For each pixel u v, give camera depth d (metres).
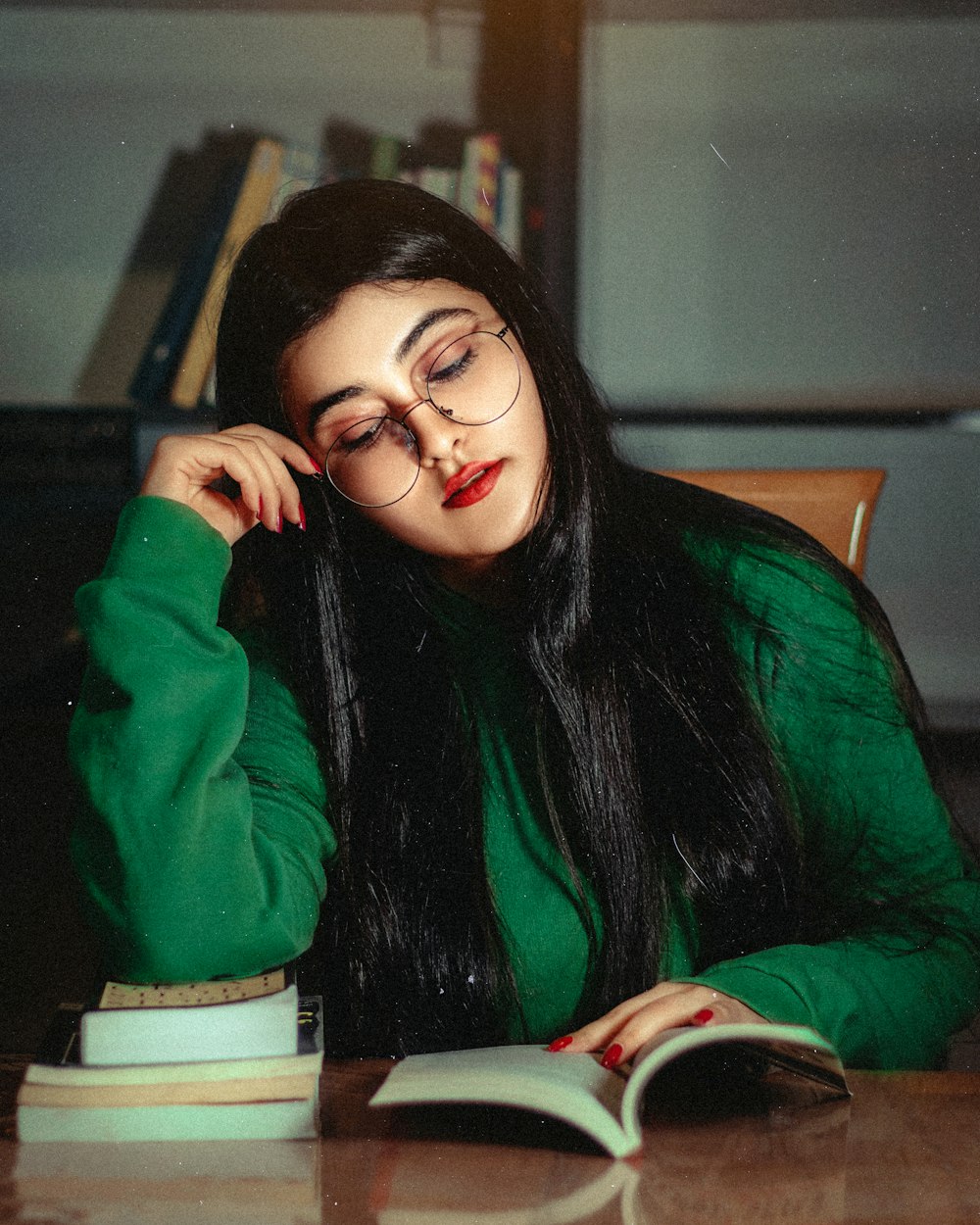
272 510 1.02
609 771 1.06
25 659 2.44
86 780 0.89
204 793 0.89
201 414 2.43
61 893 2.08
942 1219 0.64
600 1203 0.66
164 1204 0.66
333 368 0.99
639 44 2.71
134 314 2.78
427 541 1.05
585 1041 0.83
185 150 2.75
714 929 1.08
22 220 2.76
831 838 1.12
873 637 1.17
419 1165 0.71
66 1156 0.73
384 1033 1.09
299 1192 0.68
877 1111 0.78
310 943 0.98
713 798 1.08
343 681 1.12
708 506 1.21
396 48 2.69
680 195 2.75
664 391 2.80
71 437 2.43
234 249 2.35
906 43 2.70
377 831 1.10
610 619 1.10
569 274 2.52
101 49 2.72
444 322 0.99
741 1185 0.68
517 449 1.02
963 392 2.78
